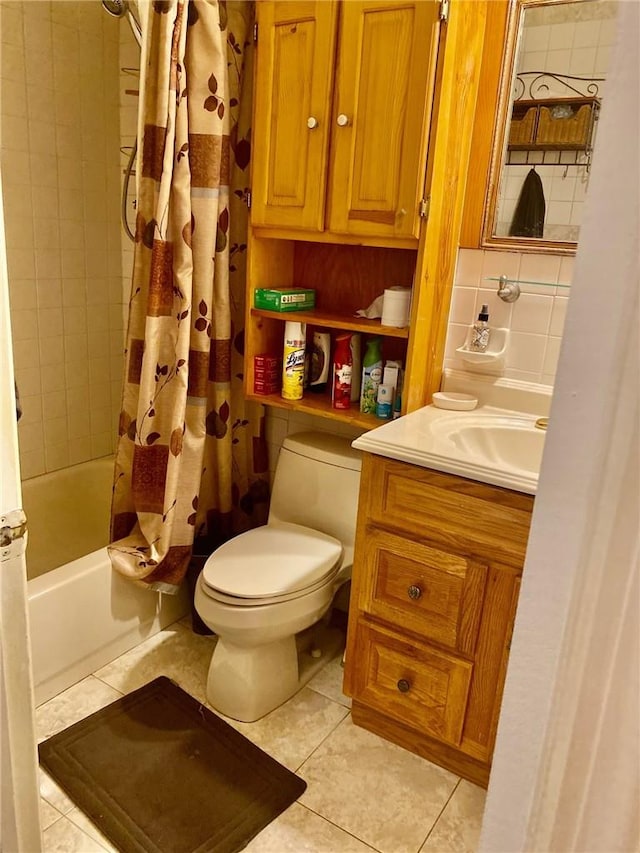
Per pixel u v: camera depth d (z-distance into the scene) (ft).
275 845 4.62
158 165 5.45
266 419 7.60
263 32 5.68
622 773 1.70
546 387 5.81
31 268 7.25
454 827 4.84
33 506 7.60
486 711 4.94
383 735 5.68
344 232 5.67
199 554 6.93
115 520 6.43
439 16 4.79
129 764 5.21
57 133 7.19
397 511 5.01
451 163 5.39
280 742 5.55
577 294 1.54
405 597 5.13
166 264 5.66
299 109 5.64
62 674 5.91
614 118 1.41
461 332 6.15
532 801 1.90
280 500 6.70
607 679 1.65
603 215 1.47
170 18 5.13
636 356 1.47
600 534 1.60
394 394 6.04
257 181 6.07
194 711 5.81
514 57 5.31
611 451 1.55
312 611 5.57
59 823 4.68
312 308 6.88
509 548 4.55
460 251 5.96
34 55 6.80
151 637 6.79
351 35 5.21
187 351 5.79
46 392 7.70
